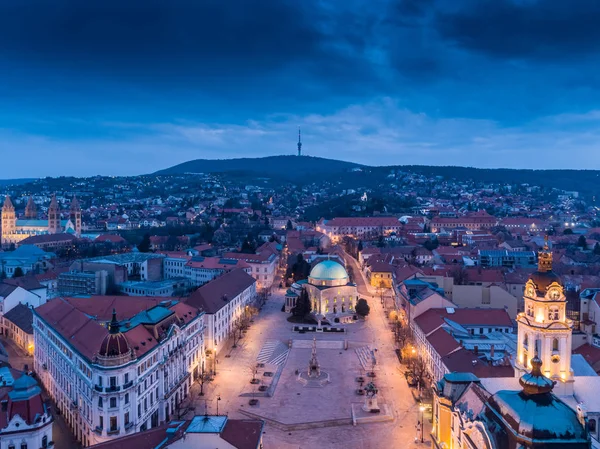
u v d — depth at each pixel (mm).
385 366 173500
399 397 146875
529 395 78375
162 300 184500
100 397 113875
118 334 117812
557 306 105562
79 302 183500
